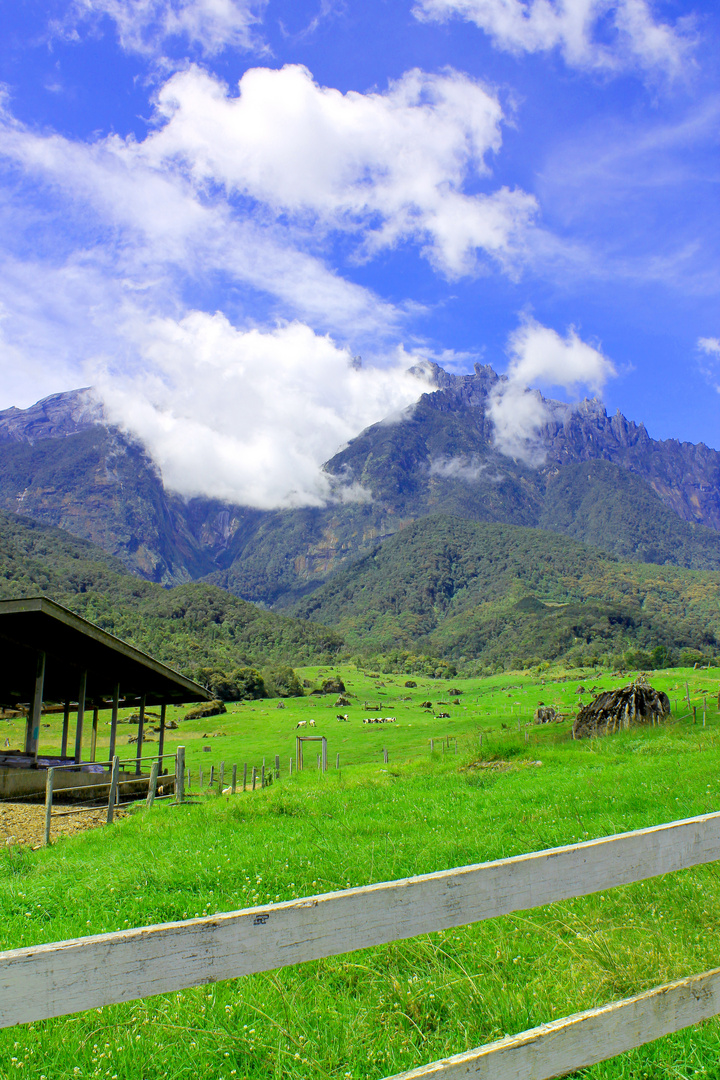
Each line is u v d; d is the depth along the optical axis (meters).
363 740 75.00
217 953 2.48
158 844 9.55
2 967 2.21
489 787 13.99
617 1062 3.77
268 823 10.55
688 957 4.82
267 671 158.00
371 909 2.71
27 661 23.28
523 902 2.98
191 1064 3.82
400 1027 4.18
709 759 14.83
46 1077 3.72
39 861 9.30
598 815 9.55
